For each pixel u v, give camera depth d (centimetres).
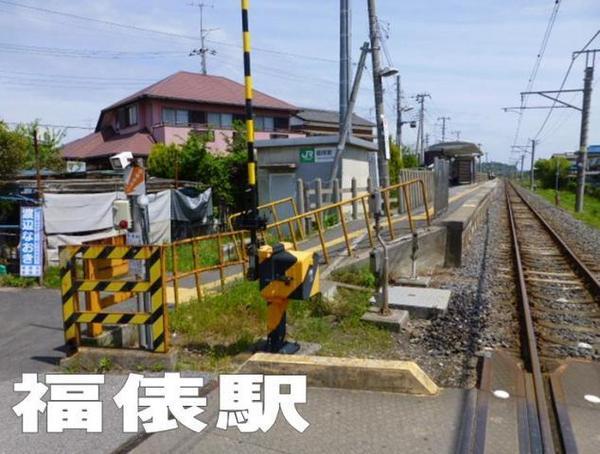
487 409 427
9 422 420
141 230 559
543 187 7506
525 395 462
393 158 2864
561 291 989
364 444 374
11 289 1002
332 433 390
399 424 402
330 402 441
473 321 753
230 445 378
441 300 812
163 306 522
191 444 380
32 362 567
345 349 611
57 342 645
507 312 818
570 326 752
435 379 521
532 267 1252
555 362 581
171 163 2030
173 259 761
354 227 1487
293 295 529
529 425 400
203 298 789
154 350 530
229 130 3297
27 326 724
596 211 3244
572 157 8000
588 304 889
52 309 826
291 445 376
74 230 1234
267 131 3509
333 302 777
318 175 1834
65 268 534
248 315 696
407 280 1002
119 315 533
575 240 1741
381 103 788
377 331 683
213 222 1844
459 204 2159
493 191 4538
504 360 570
